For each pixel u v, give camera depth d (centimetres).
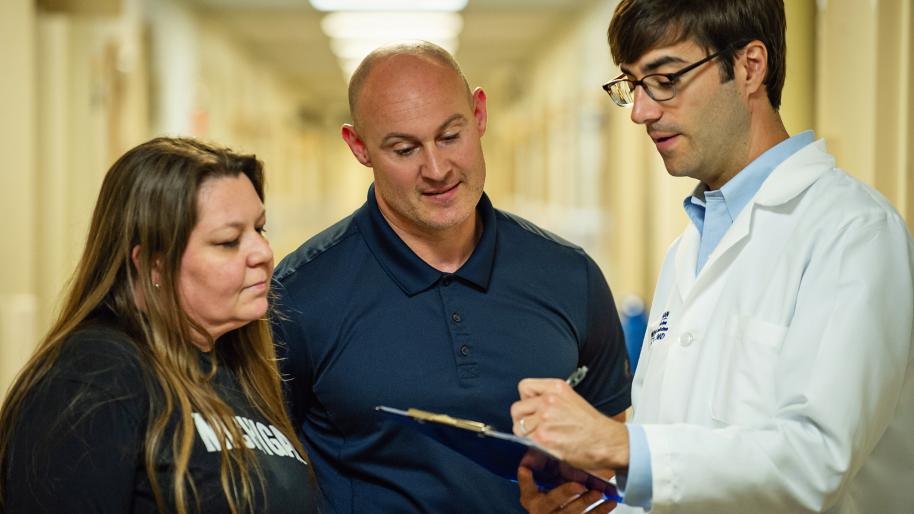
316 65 1085
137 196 127
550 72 858
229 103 874
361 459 168
